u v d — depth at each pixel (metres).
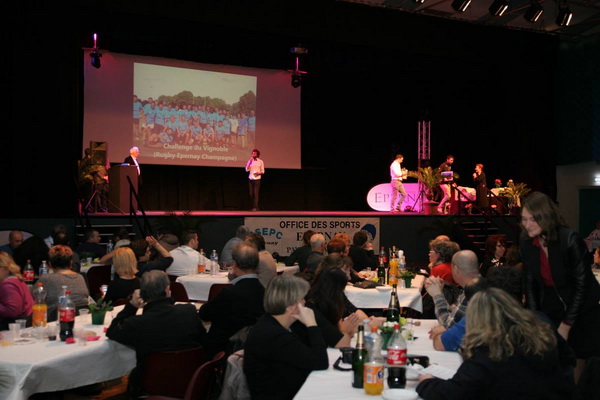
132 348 4.32
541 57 15.86
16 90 11.55
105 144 12.98
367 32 13.46
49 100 11.73
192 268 7.76
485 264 7.32
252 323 4.64
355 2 13.31
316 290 3.96
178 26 13.30
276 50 15.24
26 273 6.62
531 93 16.19
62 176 11.72
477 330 2.62
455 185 15.50
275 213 13.32
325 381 3.09
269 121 16.38
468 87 17.33
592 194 16.86
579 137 16.30
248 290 4.67
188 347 4.11
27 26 11.63
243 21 12.37
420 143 17.59
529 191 15.56
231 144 15.95
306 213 13.52
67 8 11.85
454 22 14.34
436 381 2.73
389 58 15.90
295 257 8.51
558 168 17.02
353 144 17.56
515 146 16.25
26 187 11.53
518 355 2.55
